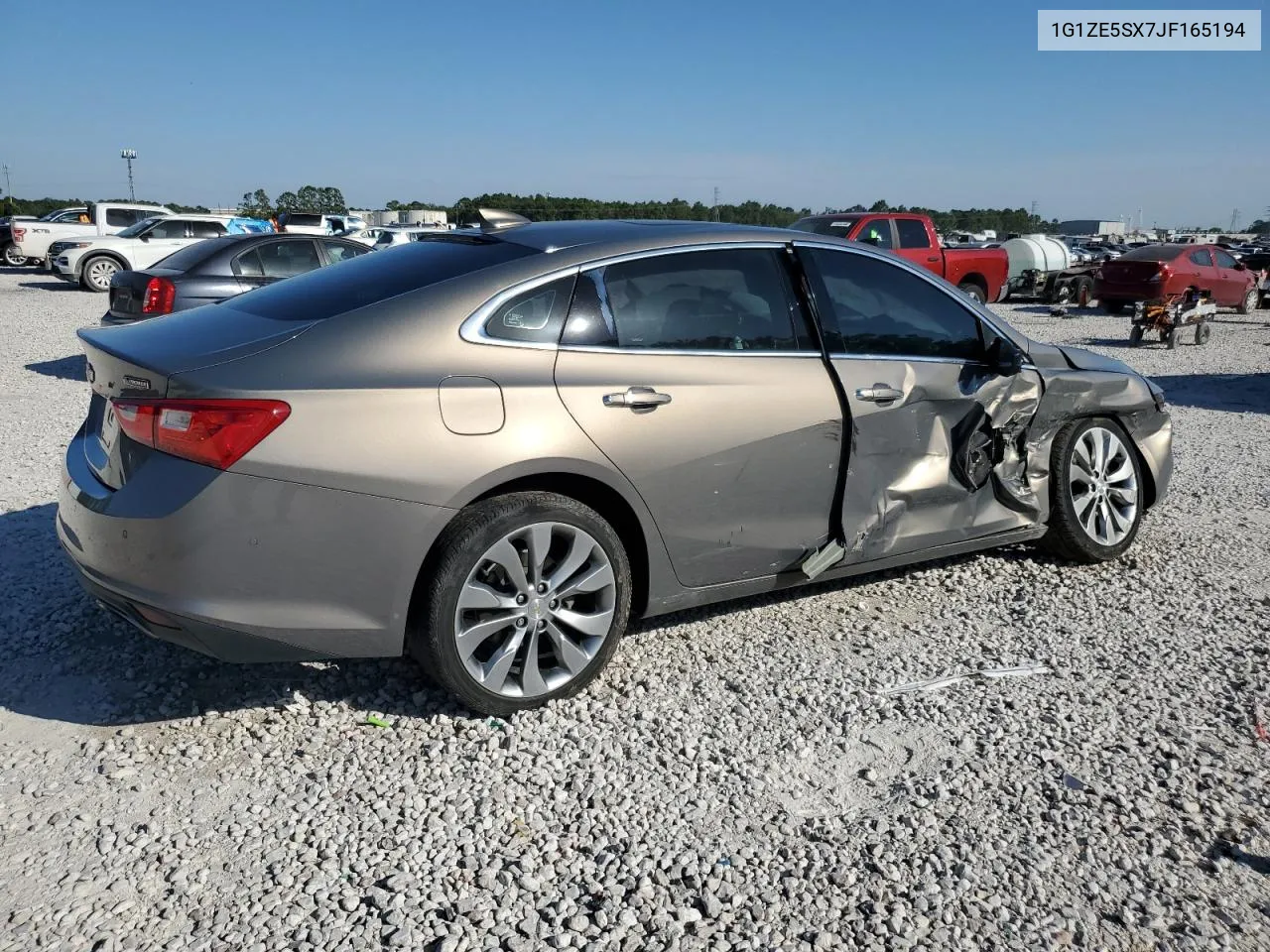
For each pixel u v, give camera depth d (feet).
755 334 12.81
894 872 8.94
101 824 9.30
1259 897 8.74
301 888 8.55
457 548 10.60
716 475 12.21
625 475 11.51
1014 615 14.66
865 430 13.39
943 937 8.19
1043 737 11.27
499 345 11.09
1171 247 69.31
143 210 87.10
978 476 14.78
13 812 9.41
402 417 10.30
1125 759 10.86
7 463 21.57
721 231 13.07
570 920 8.27
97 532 10.34
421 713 11.45
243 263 33.65
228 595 9.95
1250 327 64.85
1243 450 26.73
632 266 12.19
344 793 9.89
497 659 11.07
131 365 10.34
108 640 12.89
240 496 9.81
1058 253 80.59
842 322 13.60
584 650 11.75
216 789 9.90
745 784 10.27
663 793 10.07
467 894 8.52
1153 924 8.37
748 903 8.53
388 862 8.93
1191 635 14.07
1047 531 16.21
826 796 10.12
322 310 11.19
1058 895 8.71
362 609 10.41
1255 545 18.03
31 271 99.86
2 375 34.83
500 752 10.68
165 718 11.18
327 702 11.59
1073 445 16.02
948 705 11.96
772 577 13.20
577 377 11.34
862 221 58.34
